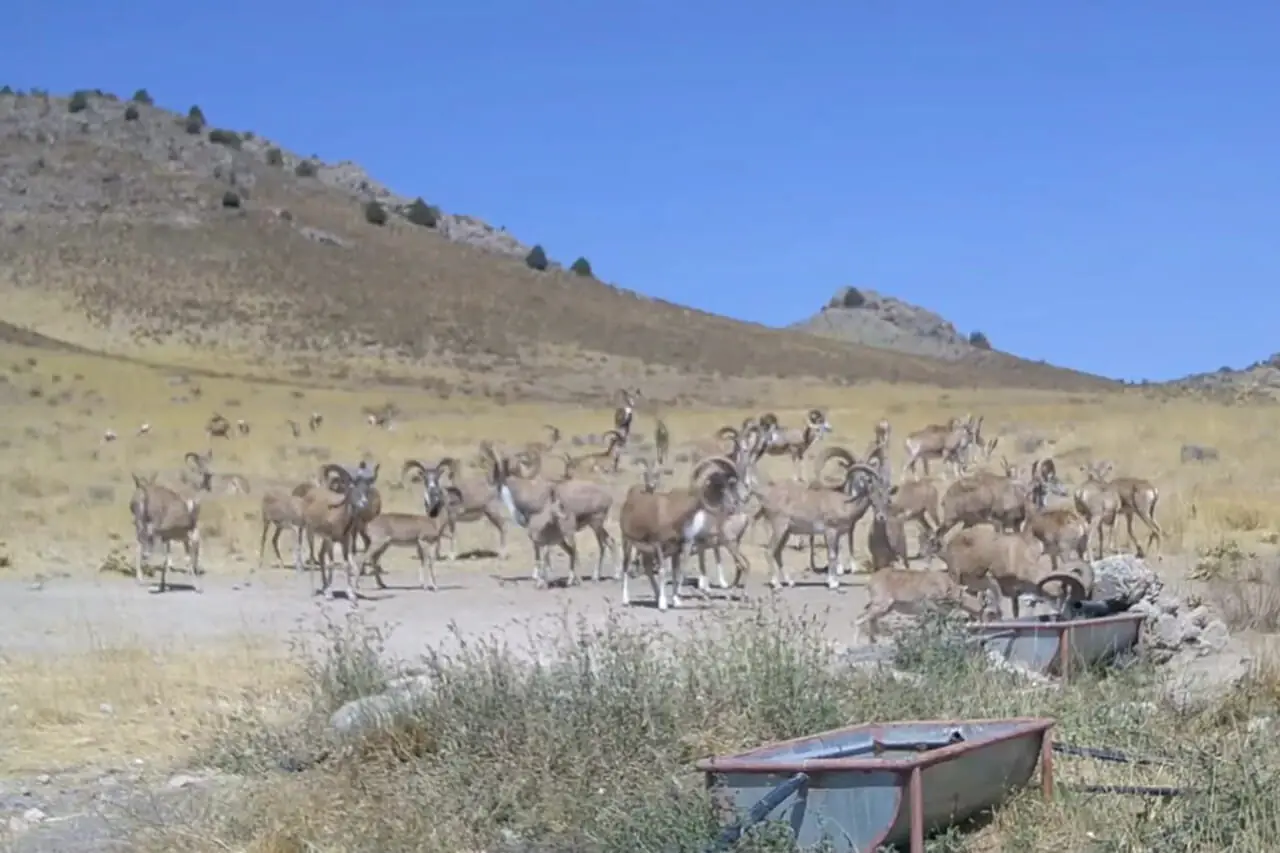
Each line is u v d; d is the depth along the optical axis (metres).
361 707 12.80
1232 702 12.72
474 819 10.35
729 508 23.09
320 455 47.38
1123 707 12.52
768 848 8.76
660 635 15.10
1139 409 56.72
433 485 27.11
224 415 61.94
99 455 46.12
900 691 12.35
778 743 10.18
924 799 9.17
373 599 23.05
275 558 28.28
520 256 157.12
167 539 24.67
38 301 102.94
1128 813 9.92
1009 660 14.39
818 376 114.19
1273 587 19.45
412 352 105.69
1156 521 28.70
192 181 140.62
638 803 10.02
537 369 104.81
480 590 24.03
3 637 19.20
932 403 72.25
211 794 11.50
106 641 18.48
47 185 131.50
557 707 11.62
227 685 15.65
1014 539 17.48
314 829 10.30
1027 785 10.30
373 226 146.62
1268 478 35.88
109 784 12.27
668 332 129.12
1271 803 9.48
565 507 24.47
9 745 13.49
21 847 10.59
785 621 17.53
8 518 31.78
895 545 23.30
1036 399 74.88
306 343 102.75
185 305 107.62
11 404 60.69
